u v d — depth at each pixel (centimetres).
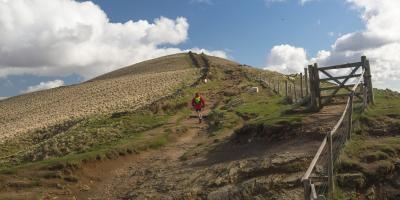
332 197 1209
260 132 1964
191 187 1582
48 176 1861
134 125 3269
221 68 9106
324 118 1908
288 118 1969
